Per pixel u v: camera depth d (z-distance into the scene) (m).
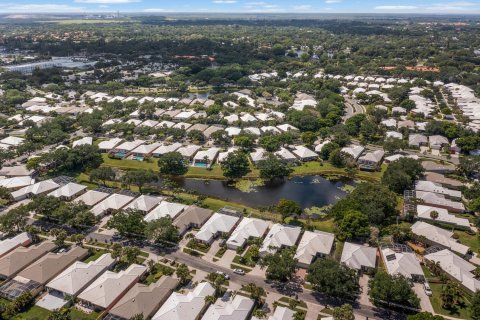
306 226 156.38
